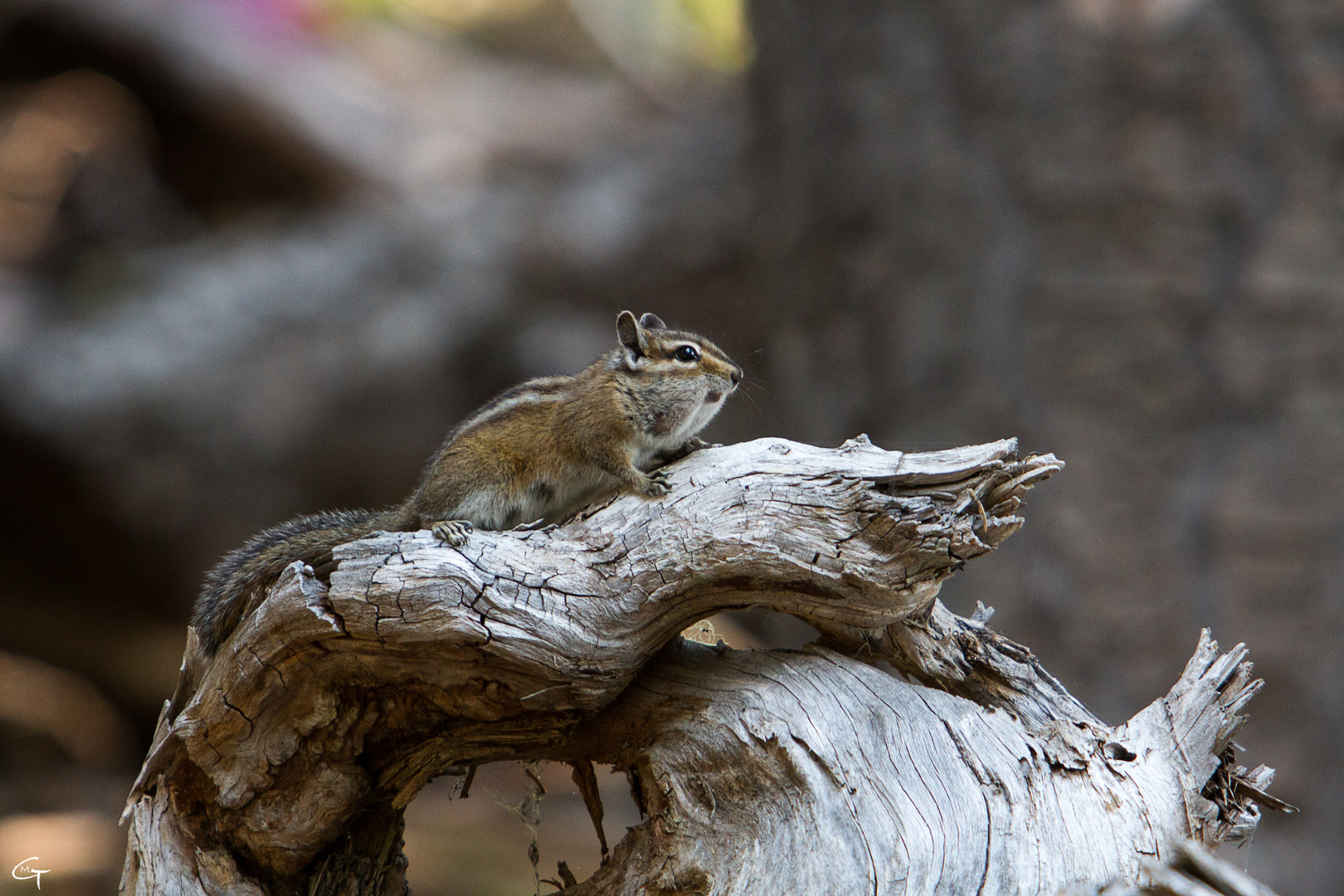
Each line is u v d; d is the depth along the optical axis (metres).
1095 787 6.64
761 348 18.98
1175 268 14.05
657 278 25.41
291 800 7.48
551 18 40.47
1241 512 13.77
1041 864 6.26
